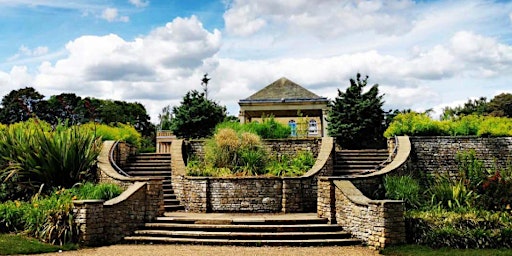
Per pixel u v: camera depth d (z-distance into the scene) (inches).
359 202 468.4
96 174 687.1
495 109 1534.2
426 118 829.2
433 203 534.0
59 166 633.0
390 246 428.8
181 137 1108.5
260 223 509.0
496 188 522.3
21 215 508.1
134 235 498.3
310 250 434.3
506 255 387.5
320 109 1312.7
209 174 654.5
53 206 501.4
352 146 997.8
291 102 1315.2
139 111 2194.9
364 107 977.5
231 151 709.3
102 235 474.0
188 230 501.0
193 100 1131.9
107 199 550.9
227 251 426.9
